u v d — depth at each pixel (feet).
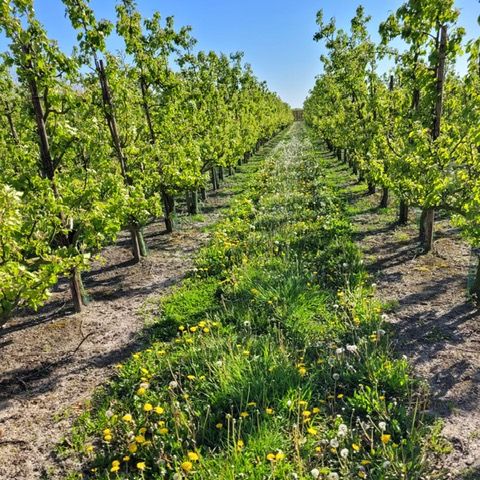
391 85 38.99
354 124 44.60
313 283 23.39
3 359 19.39
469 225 20.16
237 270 25.45
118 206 22.41
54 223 19.26
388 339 18.04
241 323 19.54
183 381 15.98
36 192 20.01
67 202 20.77
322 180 55.77
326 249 28.53
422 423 12.88
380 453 11.72
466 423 13.16
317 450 11.69
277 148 112.06
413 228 34.04
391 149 29.12
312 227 33.32
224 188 62.59
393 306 21.20
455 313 20.06
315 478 10.71
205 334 19.27
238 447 11.71
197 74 53.36
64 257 17.93
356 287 22.79
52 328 22.03
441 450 12.09
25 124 29.14
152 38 33.35
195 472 11.14
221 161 50.75
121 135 31.50
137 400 14.84
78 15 24.02
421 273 25.00
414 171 23.66
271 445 12.10
